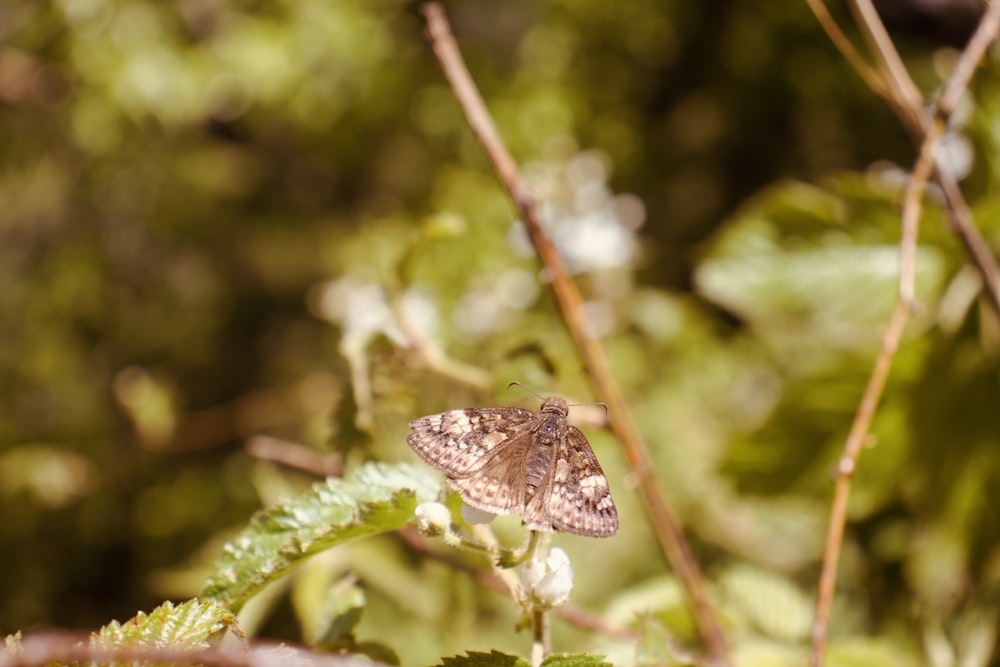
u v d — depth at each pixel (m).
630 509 0.61
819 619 0.45
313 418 0.85
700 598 0.46
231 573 0.41
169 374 1.45
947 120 0.48
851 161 1.07
